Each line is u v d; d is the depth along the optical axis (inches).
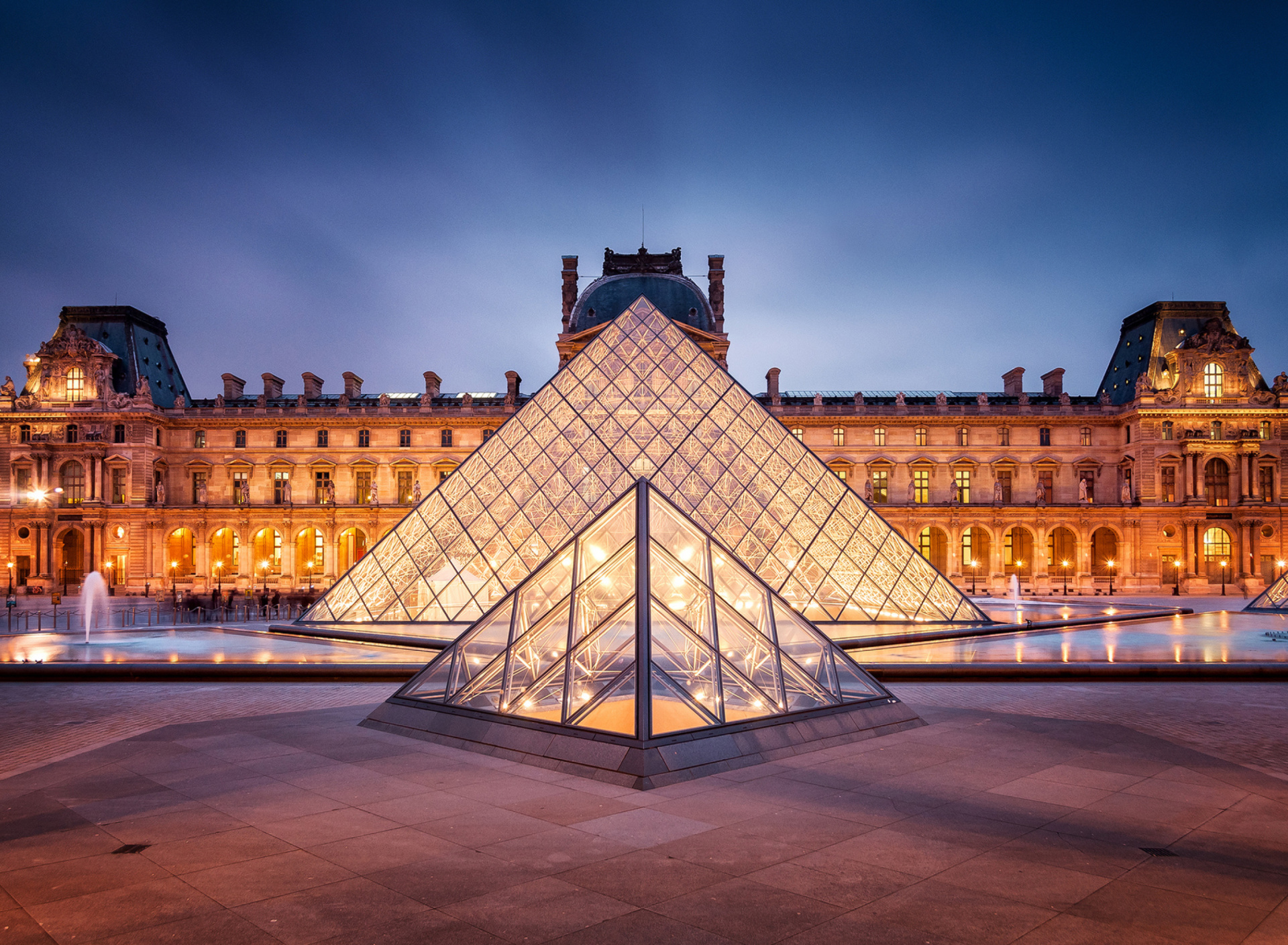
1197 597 3646.7
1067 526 4131.4
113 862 488.4
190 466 4350.4
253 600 2950.3
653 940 390.6
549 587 912.3
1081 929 404.2
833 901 434.9
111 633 1984.5
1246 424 4035.4
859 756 744.3
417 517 1961.1
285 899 434.9
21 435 4148.6
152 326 4623.5
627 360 2113.7
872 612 1771.7
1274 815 584.4
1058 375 4542.3
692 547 901.8
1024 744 798.5
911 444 4325.8
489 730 771.4
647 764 650.8
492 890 448.1
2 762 762.8
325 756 743.1
